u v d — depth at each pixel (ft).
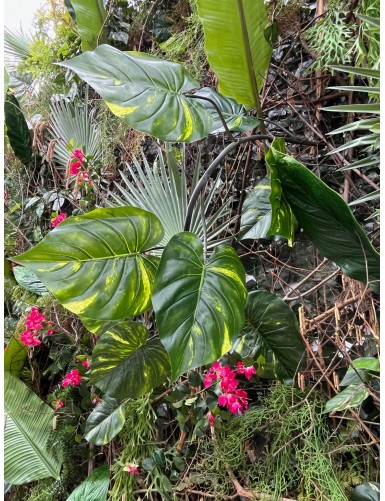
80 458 5.07
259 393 3.65
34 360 5.89
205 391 3.52
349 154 3.68
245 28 3.29
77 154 5.24
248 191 4.22
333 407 2.81
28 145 6.54
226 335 2.72
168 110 2.86
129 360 3.66
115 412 4.13
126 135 5.51
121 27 5.62
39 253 2.73
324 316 3.23
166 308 2.66
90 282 2.87
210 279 2.85
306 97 3.95
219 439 3.46
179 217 4.04
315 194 2.58
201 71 4.75
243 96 3.71
